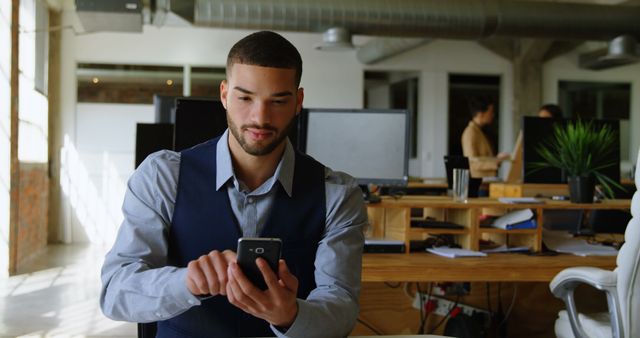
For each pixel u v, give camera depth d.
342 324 1.22
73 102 8.10
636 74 9.48
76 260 6.59
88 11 5.90
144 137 3.45
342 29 6.52
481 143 5.52
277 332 1.14
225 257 1.06
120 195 8.18
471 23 6.63
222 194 1.32
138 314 1.19
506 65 9.24
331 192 1.38
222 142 1.35
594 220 3.41
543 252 2.74
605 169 3.39
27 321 4.05
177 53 8.38
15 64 5.77
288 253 1.34
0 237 5.63
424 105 9.05
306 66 8.78
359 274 1.38
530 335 3.12
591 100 9.41
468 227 2.70
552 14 6.75
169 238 1.32
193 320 1.32
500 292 3.10
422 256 2.60
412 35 6.71
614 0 7.95
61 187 8.04
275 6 6.39
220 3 6.34
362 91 8.88
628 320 1.98
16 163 5.81
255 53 1.14
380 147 2.79
